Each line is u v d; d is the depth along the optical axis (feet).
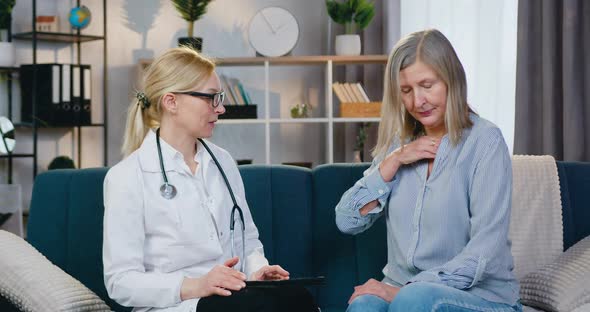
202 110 6.57
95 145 15.76
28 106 14.57
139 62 14.61
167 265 6.41
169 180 6.52
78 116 14.69
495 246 6.06
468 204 6.37
